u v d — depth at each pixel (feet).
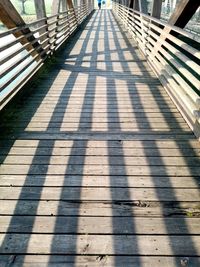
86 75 17.46
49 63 19.44
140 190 7.14
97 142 9.43
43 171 7.89
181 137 9.80
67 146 9.18
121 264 5.23
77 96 13.83
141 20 22.98
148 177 7.65
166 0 52.60
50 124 10.79
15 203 6.70
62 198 6.86
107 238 5.75
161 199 6.83
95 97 13.69
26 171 7.89
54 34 21.85
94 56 22.50
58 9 23.39
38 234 5.85
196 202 6.74
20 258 5.34
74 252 5.46
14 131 10.19
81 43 28.60
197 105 9.46
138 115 11.64
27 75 14.62
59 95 13.96
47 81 16.26
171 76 13.50
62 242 5.67
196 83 9.34
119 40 30.19
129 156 8.63
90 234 5.84
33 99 13.41
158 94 14.07
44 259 5.32
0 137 9.74
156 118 11.35
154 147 9.14
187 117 10.78
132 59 21.39
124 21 42.29
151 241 5.69
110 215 6.33
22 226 6.05
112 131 10.25
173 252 5.46
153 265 5.21
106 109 12.25
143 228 5.99
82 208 6.54
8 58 10.98
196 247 5.56
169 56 13.65
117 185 7.32
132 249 5.52
